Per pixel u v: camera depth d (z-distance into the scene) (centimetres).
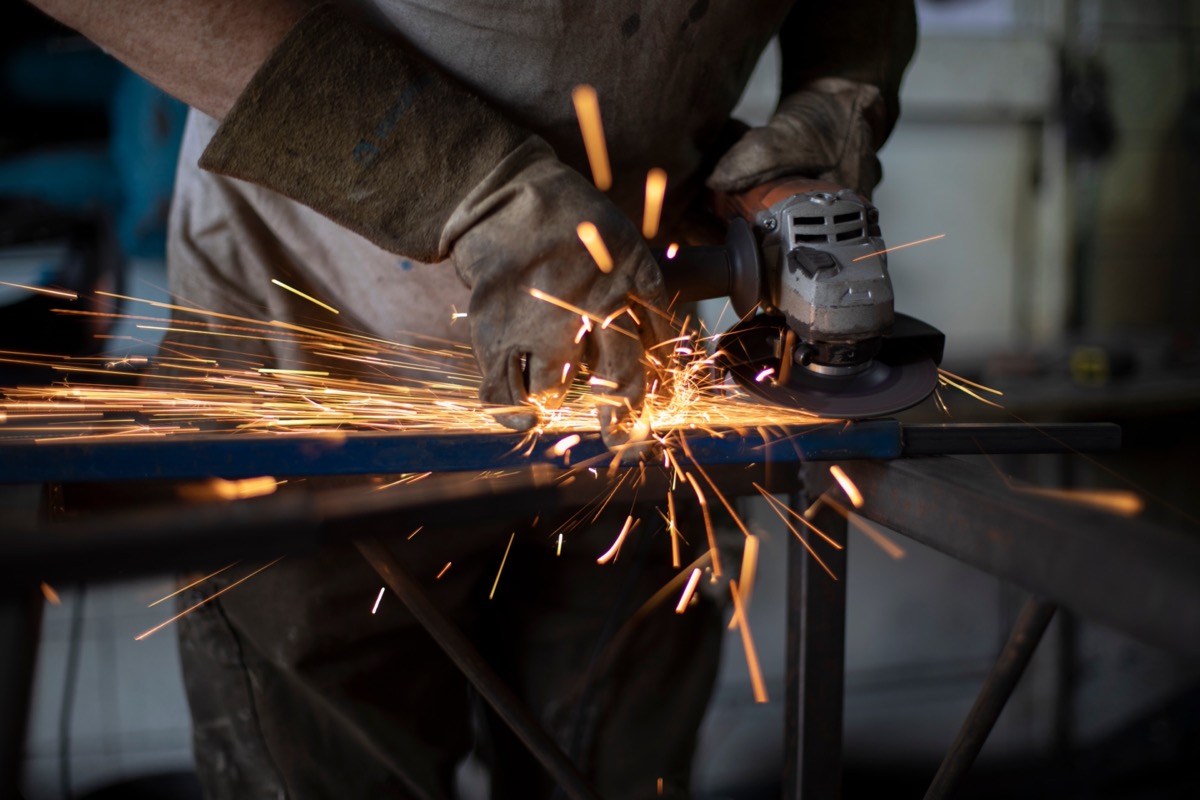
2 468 88
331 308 130
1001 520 74
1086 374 289
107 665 258
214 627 127
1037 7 381
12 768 59
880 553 306
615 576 147
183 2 96
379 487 96
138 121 253
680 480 105
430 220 97
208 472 91
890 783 277
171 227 134
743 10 112
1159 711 275
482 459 95
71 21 99
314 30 95
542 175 97
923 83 377
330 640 127
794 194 109
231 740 129
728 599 155
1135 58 394
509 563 151
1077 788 265
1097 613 63
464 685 149
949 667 313
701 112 119
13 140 281
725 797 267
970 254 394
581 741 147
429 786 136
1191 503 295
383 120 96
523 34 104
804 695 115
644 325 99
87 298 231
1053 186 393
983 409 250
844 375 108
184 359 127
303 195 98
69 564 54
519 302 95
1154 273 412
